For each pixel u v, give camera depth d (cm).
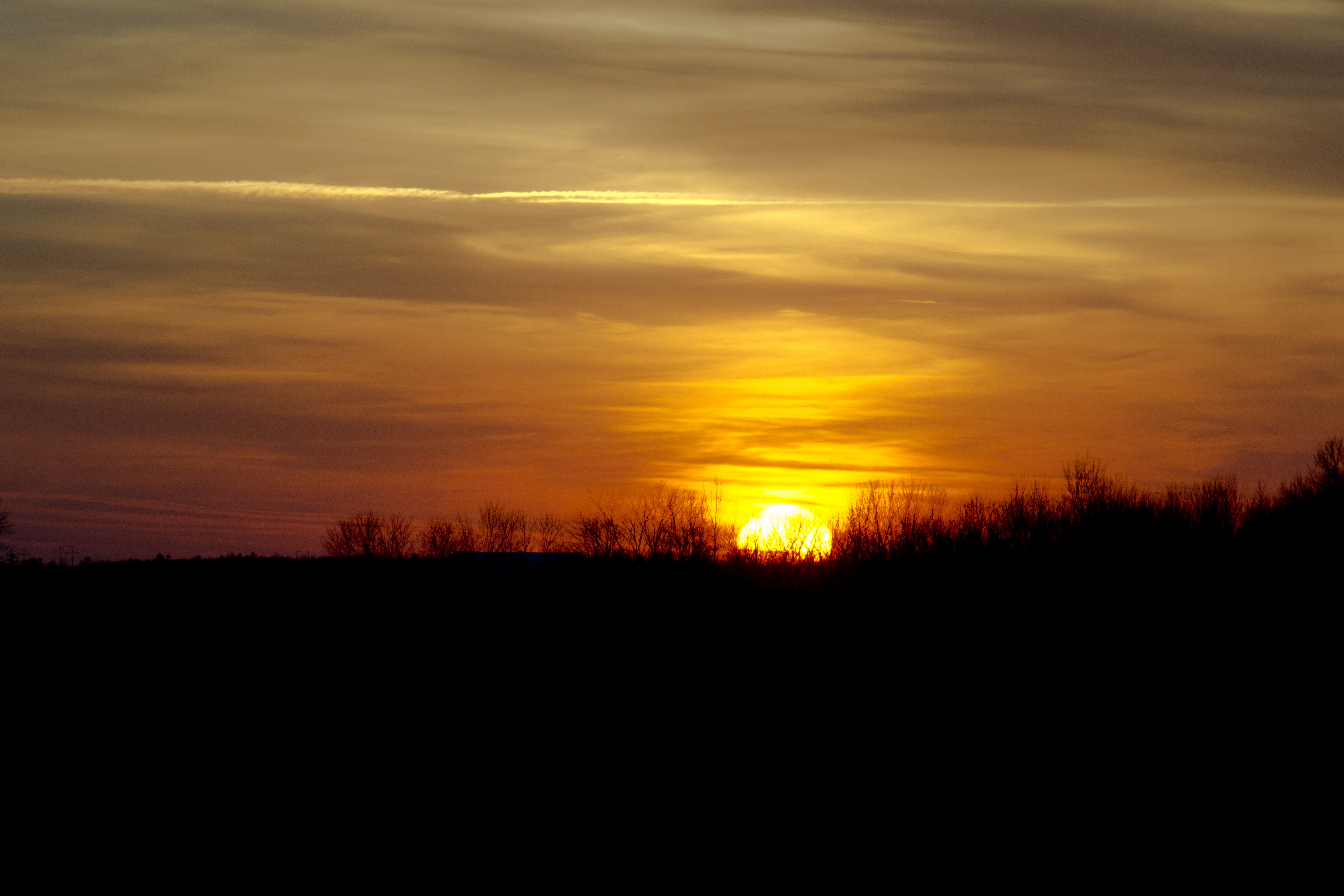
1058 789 1969
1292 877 1534
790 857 1672
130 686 2823
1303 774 2000
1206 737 2322
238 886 1537
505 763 2205
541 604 3148
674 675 2877
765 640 3022
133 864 1612
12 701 2661
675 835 1772
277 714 2584
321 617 3281
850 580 3222
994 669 3209
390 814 1873
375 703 2697
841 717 2612
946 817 1839
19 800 1908
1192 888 1505
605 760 2228
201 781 2052
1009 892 1519
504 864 1645
